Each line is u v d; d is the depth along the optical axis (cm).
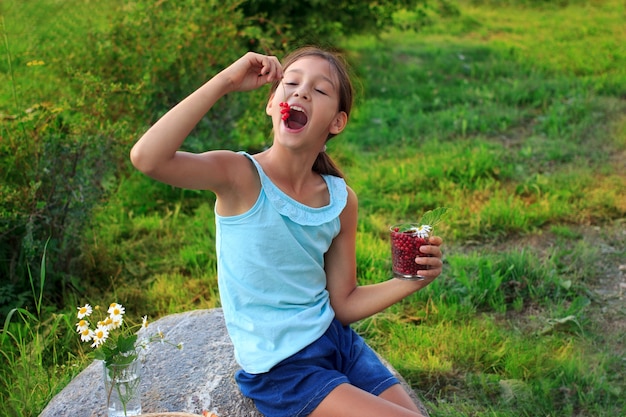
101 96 516
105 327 249
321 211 259
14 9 661
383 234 523
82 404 276
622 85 836
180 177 232
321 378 241
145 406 270
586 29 1165
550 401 338
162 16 586
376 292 273
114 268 455
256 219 247
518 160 649
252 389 255
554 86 838
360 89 285
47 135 429
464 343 379
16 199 409
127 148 462
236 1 618
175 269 464
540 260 483
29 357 348
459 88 861
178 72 576
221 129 595
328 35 832
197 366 292
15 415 311
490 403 340
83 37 590
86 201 433
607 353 381
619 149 672
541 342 388
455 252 497
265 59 244
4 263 416
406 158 661
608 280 462
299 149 253
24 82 571
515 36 1148
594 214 549
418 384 354
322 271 264
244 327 251
